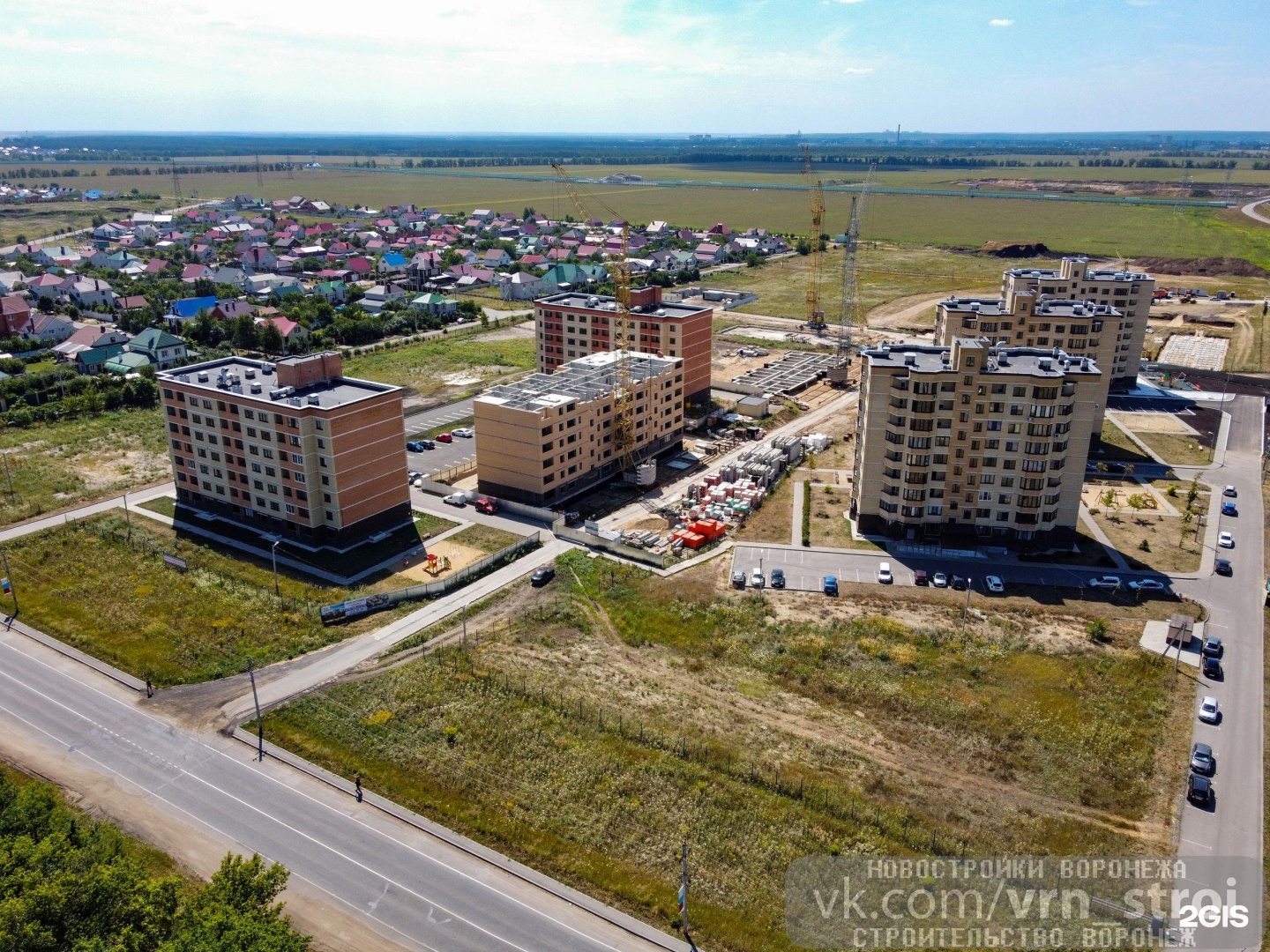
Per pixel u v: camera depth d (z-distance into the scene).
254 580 134.62
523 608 128.62
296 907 78.06
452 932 76.12
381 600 127.81
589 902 79.44
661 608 128.88
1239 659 116.31
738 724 103.62
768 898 79.81
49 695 108.06
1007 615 126.62
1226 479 176.00
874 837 86.75
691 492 168.88
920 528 148.25
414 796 91.75
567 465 164.00
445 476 173.12
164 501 163.75
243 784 93.38
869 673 113.44
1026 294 178.00
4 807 82.00
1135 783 94.56
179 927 65.19
